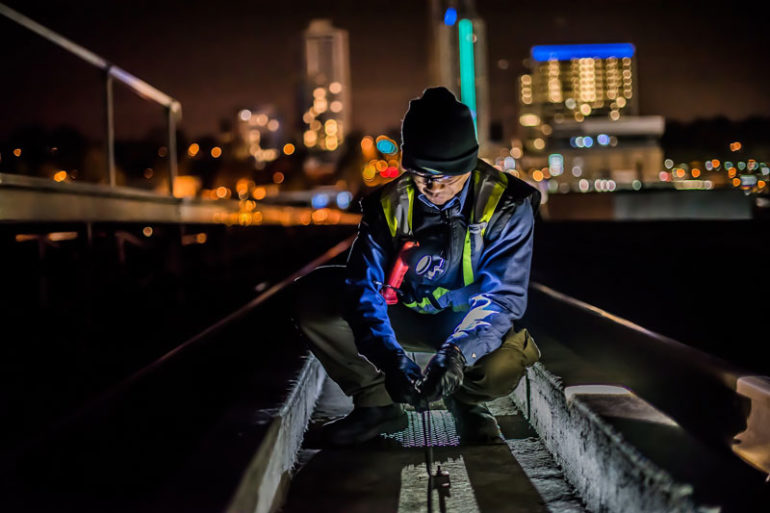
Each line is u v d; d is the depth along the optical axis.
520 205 2.75
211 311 7.93
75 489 2.10
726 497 1.78
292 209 45.88
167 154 12.18
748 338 5.65
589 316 5.48
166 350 5.53
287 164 118.31
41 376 4.66
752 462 2.66
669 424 2.30
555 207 28.31
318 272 3.17
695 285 8.88
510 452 3.03
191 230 10.51
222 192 81.56
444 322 3.06
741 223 10.29
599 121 86.50
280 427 2.60
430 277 2.85
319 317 3.09
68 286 6.09
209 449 2.28
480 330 2.63
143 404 3.08
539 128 118.06
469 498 2.54
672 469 1.93
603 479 2.30
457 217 2.74
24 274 5.45
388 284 2.85
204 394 3.26
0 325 5.20
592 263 12.78
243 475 2.08
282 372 3.43
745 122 96.75
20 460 2.37
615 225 15.13
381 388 3.17
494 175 2.78
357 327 2.76
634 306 7.50
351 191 106.38
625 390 2.72
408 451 3.05
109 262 7.05
